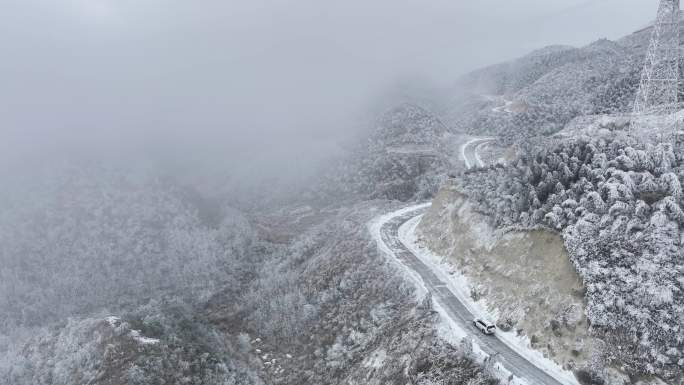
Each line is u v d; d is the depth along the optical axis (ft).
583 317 103.86
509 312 122.62
